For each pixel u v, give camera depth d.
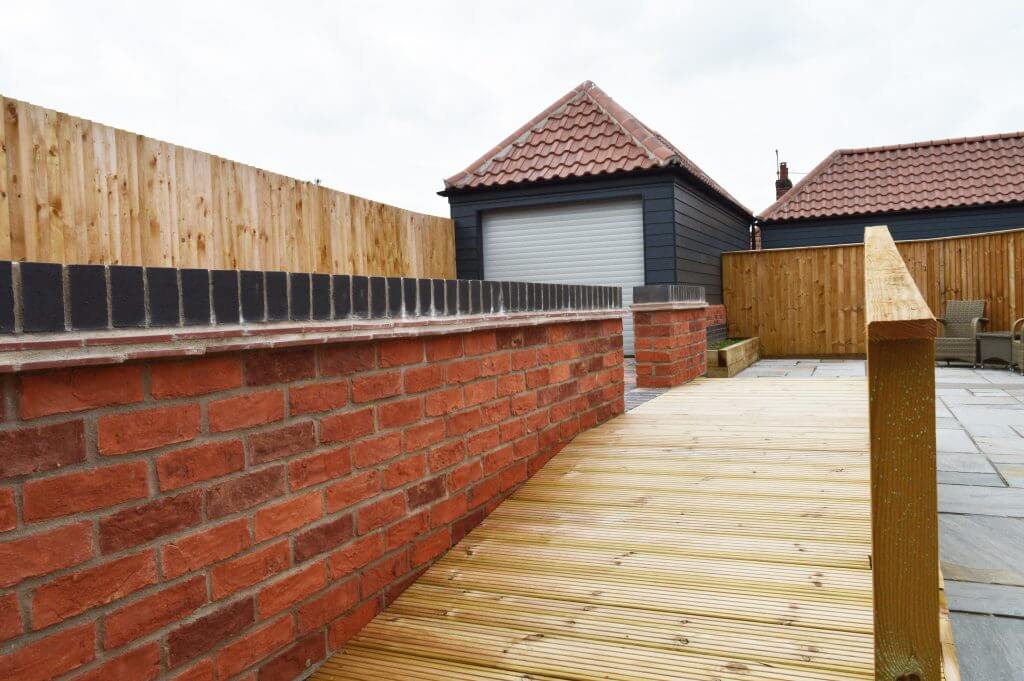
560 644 2.14
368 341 2.35
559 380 3.98
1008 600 2.51
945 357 9.88
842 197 15.41
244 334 1.77
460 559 2.74
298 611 2.02
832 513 2.94
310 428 2.08
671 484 3.40
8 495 1.33
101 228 4.92
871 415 1.24
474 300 2.95
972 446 4.86
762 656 2.01
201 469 1.72
